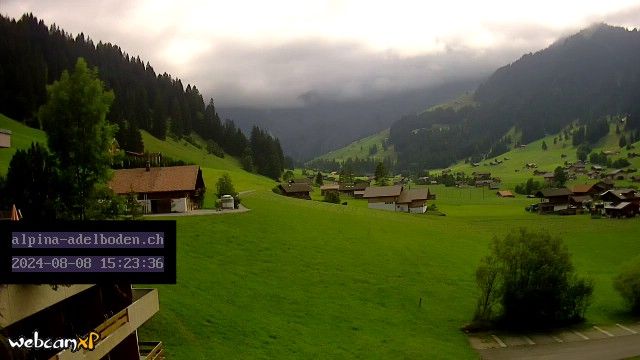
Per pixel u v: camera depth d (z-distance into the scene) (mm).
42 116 41656
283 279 69438
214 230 82125
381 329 59219
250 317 55312
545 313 65938
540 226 135250
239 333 50656
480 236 115188
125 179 98125
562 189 179625
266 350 48156
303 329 55312
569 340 61969
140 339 44812
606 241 116688
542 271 65500
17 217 26062
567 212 168625
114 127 42969
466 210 181875
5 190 34969
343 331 56812
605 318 70125
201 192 104688
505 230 126750
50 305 26078
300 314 59594
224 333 49750
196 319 51000
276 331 53125
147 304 33688
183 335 47062
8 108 172500
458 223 135000
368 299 68375
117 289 32500
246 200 116312
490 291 66375
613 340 61625
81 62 41938
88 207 40406
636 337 62500
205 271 65250
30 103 177875
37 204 35312
